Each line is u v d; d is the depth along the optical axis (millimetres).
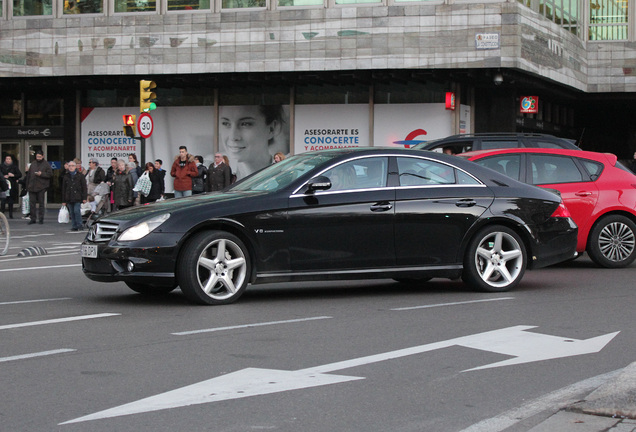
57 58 30609
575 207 13648
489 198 10719
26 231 24453
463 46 27844
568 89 33312
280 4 29109
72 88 32375
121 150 32500
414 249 10336
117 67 30188
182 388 5914
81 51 30422
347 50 28641
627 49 34406
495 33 27594
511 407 5500
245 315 8992
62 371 6430
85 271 9852
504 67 27672
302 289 11336
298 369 6488
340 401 5621
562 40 31406
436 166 10648
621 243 13867
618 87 34500
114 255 9430
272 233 9773
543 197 11086
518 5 27531
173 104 32000
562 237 11148
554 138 15484
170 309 9422
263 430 4988
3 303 10031
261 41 29219
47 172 27453
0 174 19609
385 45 28375
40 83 31125
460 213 10516
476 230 10625
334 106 30734
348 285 11797
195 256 9523
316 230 9914
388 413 5352
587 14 34531
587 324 8453
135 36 30062
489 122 30172
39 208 27500
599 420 5094
